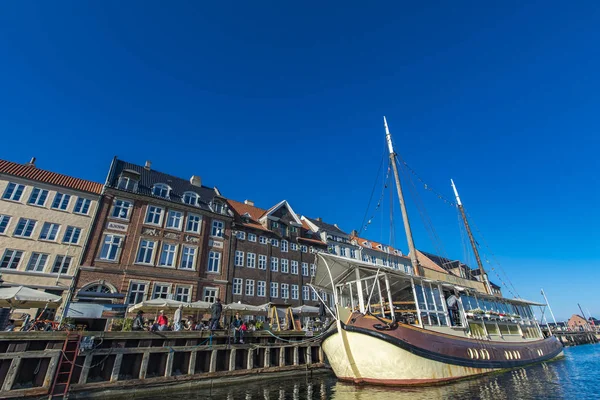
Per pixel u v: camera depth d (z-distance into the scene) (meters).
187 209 29.91
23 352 12.23
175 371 15.60
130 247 25.62
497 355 18.48
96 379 13.48
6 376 11.74
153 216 27.94
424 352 13.80
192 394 14.32
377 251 48.91
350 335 14.08
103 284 23.44
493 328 20.55
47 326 15.14
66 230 24.58
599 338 70.31
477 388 13.90
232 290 30.25
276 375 18.70
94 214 25.19
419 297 15.74
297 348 20.42
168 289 26.03
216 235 31.45
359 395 12.52
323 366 21.27
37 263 22.66
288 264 36.22
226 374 16.81
